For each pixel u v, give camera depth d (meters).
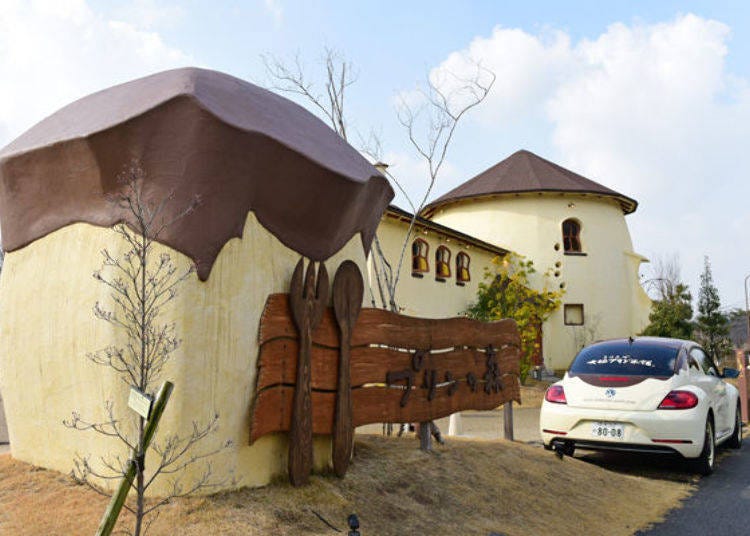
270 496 4.41
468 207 28.19
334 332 5.15
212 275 4.27
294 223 4.81
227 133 4.21
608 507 6.26
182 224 4.18
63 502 4.09
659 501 6.70
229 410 4.33
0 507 4.09
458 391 6.91
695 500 6.76
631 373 7.96
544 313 24.66
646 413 7.51
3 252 5.16
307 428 4.79
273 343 4.62
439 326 6.61
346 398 5.17
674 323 28.41
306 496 4.55
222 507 4.07
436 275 20.03
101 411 4.23
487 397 7.55
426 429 6.45
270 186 4.59
